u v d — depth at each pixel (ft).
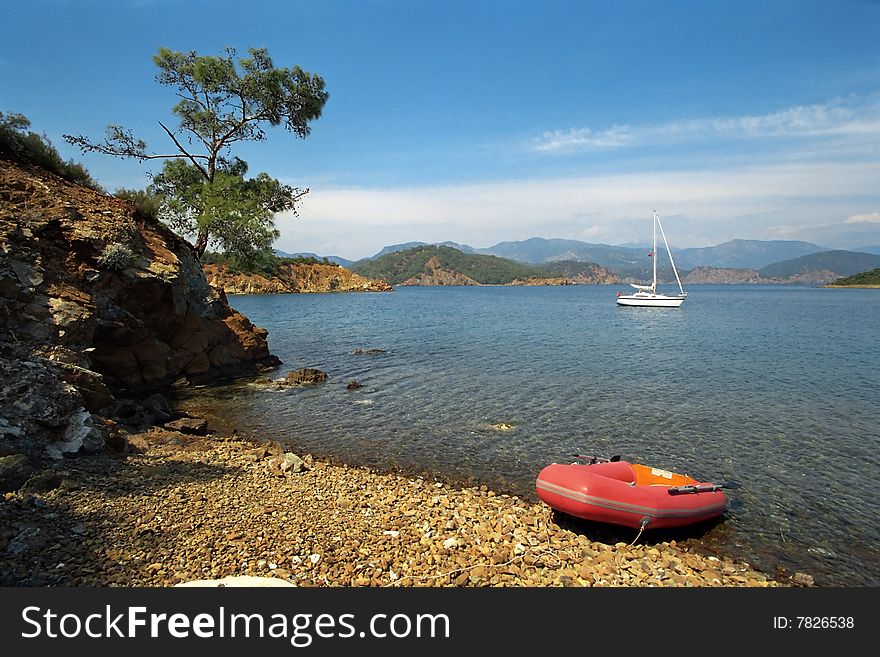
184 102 69.00
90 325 40.75
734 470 34.09
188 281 60.13
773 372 70.33
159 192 67.05
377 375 67.72
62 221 44.04
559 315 196.54
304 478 29.50
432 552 20.77
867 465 34.94
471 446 38.78
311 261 545.03
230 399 53.57
